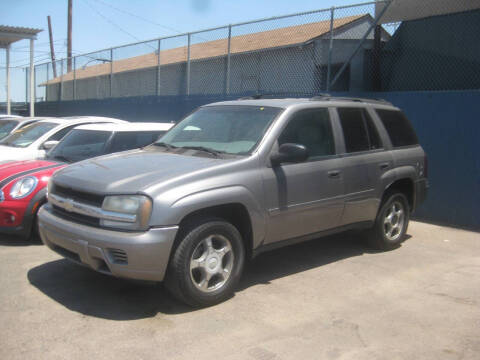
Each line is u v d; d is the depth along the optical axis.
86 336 3.73
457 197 7.74
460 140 7.62
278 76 10.48
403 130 6.59
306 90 9.98
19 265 5.30
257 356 3.49
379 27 9.72
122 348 3.56
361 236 6.61
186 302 4.22
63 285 4.76
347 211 5.54
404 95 8.24
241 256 4.54
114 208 4.02
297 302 4.52
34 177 5.98
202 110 5.89
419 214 8.25
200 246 4.26
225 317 4.14
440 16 9.60
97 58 16.97
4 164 6.65
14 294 4.50
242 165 4.54
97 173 4.44
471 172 7.54
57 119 9.27
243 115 5.29
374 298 4.67
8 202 5.79
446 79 9.69
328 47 9.77
